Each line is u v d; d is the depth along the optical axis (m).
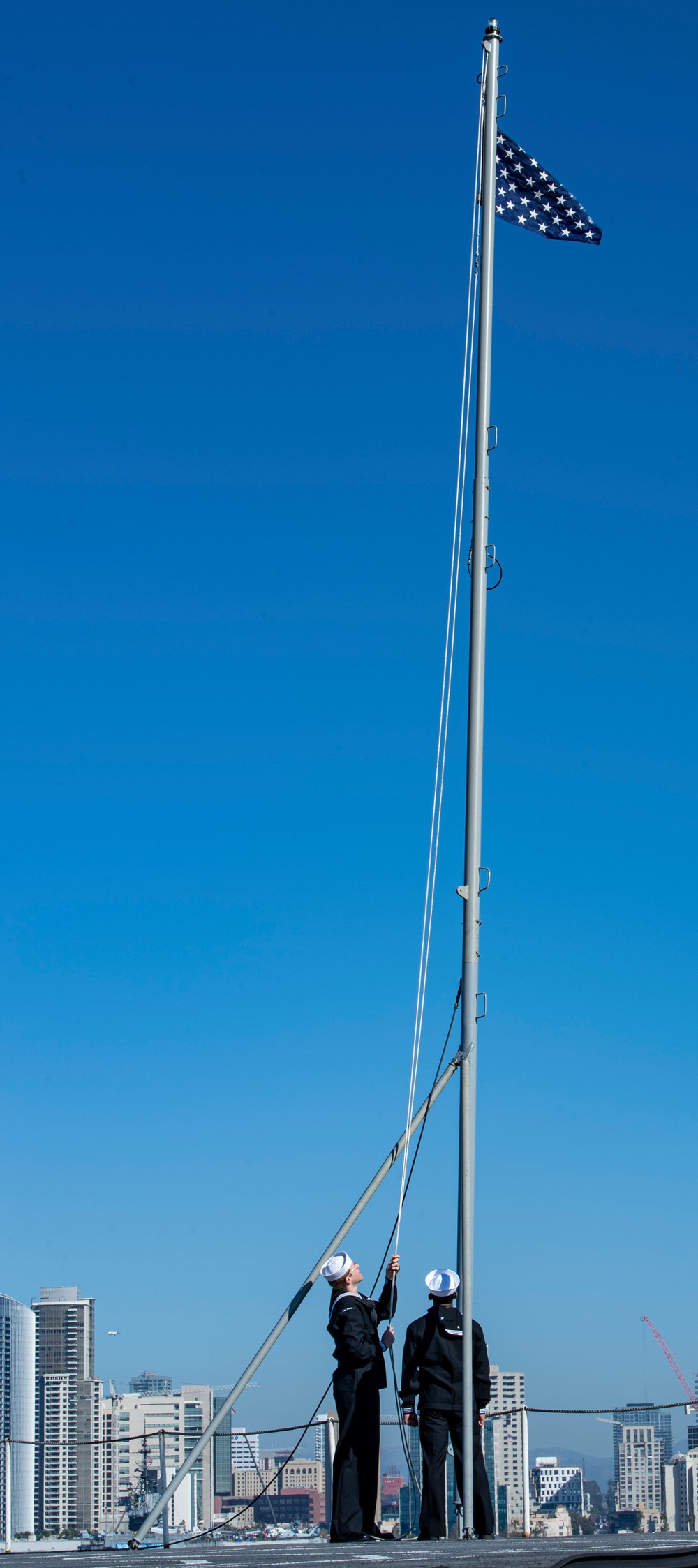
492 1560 8.70
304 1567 8.31
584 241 19.73
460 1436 14.12
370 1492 13.44
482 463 17.31
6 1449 21.84
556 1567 7.61
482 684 16.89
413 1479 14.95
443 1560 8.81
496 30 18.44
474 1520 13.95
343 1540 13.28
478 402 17.50
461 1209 15.71
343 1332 13.52
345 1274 13.98
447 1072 16.22
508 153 19.39
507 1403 19.16
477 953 16.39
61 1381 186.75
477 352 17.69
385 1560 9.12
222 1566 8.77
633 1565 8.01
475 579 17.05
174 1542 17.58
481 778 16.73
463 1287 15.40
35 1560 11.21
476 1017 16.23
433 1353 14.15
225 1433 20.91
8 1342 188.62
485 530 17.20
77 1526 100.44
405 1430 15.12
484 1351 14.26
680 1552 8.24
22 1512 102.94
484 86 18.39
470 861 16.58
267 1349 16.12
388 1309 14.33
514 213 19.55
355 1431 13.48
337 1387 13.69
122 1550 14.91
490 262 17.88
